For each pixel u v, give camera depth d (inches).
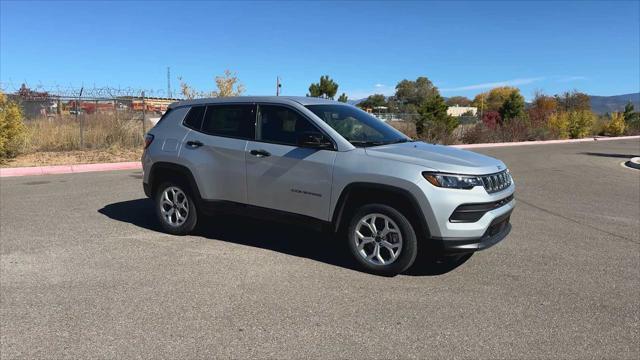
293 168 197.3
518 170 571.2
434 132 1027.9
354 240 190.2
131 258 205.6
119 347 130.9
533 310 157.3
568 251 226.5
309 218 196.2
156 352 128.3
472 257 213.8
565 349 132.1
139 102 709.3
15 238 235.9
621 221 295.0
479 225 170.4
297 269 193.2
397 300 163.5
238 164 212.7
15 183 411.2
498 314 153.7
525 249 228.7
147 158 245.1
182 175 234.4
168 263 199.3
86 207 310.2
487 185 174.7
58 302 160.1
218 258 206.2
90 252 213.6
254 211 211.5
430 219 170.2
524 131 1274.6
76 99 637.3
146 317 149.2
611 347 133.6
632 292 174.9
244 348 130.6
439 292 171.3
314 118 197.5
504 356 127.8
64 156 577.6
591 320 150.6
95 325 143.9
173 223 243.6
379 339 136.1
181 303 159.5
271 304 159.2
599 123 1756.9
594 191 414.3
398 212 178.1
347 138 192.4
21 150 572.4
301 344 133.0
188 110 238.7
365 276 186.2
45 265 196.2
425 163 174.2
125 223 267.9
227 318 148.6
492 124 1243.8
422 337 137.6
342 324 145.1
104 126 670.5
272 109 210.2
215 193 222.5
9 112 538.0
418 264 202.5
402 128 1092.5
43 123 656.4
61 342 133.6
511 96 1435.8
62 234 243.6
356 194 188.1
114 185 400.5
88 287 173.0
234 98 224.2
